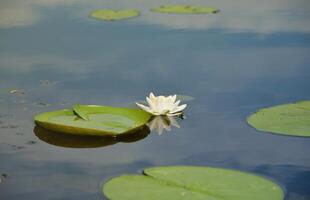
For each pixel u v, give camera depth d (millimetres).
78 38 9656
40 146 5008
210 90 6633
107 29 10469
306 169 4484
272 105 6051
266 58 8055
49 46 9023
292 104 5879
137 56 8312
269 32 9867
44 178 4371
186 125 5547
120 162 4664
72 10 12727
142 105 5789
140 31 10258
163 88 6719
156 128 5473
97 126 5230
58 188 4184
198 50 8633
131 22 11203
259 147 4953
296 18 11133
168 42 9258
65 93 6520
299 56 8117
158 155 4801
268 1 13688
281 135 5172
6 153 4844
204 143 5062
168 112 5766
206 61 7961
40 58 8234
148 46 8984
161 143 5086
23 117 5730
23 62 7996
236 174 4164
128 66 7734
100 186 4191
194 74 7316
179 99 6312
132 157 4773
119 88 6730
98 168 4535
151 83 6926
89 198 3986
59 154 4836
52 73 7402
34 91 6582
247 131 5320
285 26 10344
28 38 9633
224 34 9828
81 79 7121
